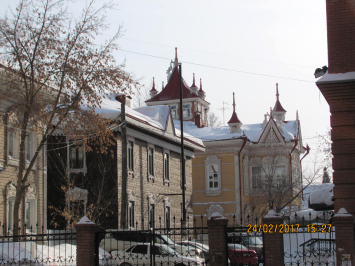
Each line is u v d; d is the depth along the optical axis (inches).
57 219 1224.2
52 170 1240.8
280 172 2042.3
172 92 2576.3
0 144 984.9
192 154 1744.6
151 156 1439.5
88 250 585.0
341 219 524.1
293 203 1899.6
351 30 591.2
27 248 721.0
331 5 601.3
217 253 561.9
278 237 544.1
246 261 867.4
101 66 874.8
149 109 1525.6
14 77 893.8
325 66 607.2
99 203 1200.8
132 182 1298.0
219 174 2006.6
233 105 2063.2
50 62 853.8
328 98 585.0
